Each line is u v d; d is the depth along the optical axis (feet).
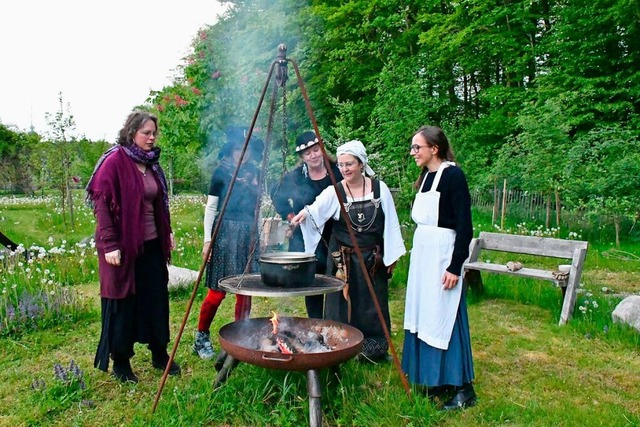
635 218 31.83
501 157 39.68
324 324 12.19
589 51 45.65
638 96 43.19
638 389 12.32
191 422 10.31
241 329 11.83
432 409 10.47
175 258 26.27
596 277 24.47
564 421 10.56
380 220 12.95
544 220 39.60
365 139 34.35
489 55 54.90
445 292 10.92
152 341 12.57
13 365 13.44
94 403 11.20
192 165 51.57
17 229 37.78
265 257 10.75
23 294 17.33
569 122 39.58
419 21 54.65
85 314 17.30
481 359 14.15
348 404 10.69
